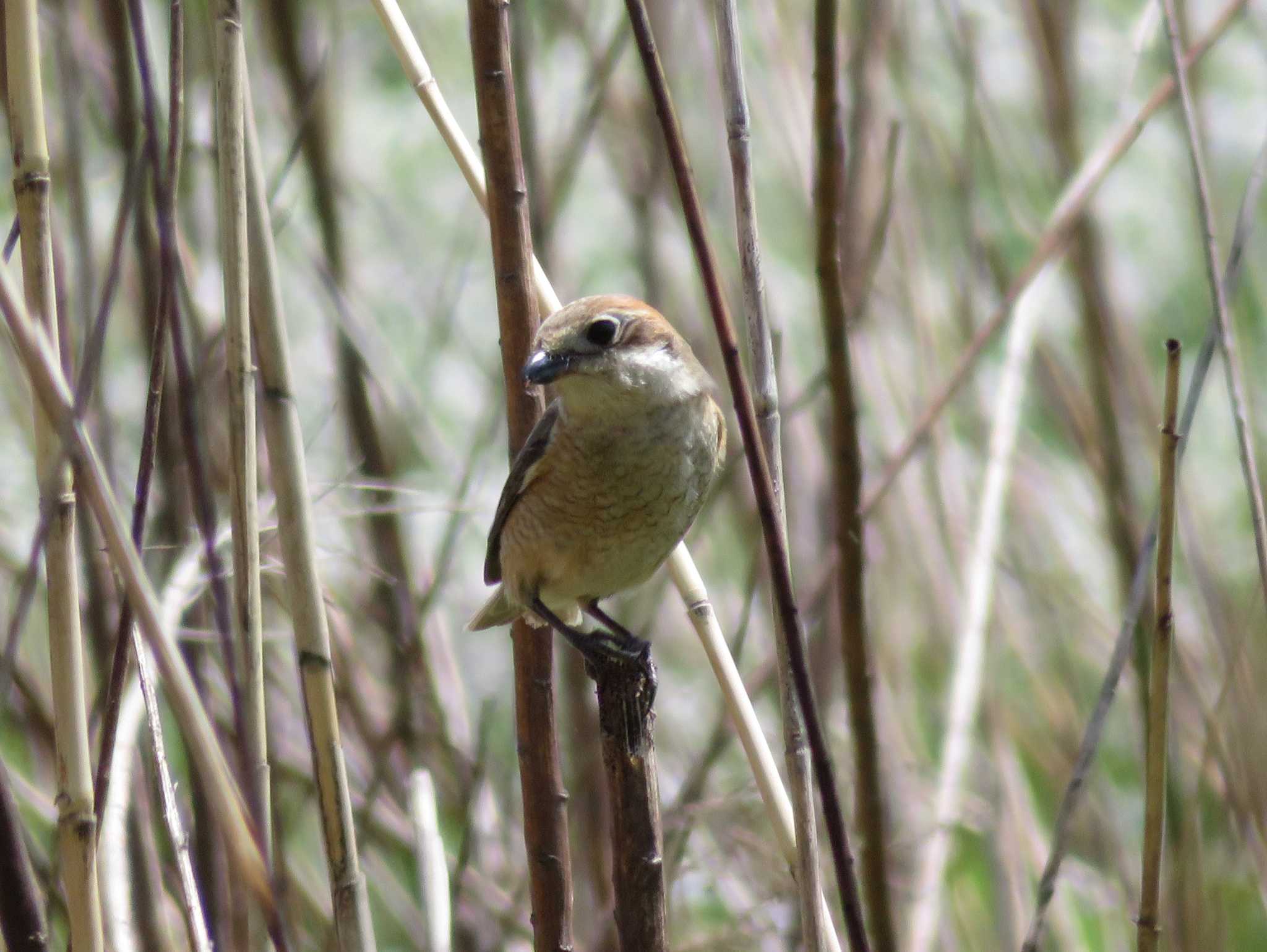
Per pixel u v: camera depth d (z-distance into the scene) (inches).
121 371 382.3
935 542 389.4
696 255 188.7
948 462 383.6
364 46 505.0
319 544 333.7
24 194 206.8
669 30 398.9
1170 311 501.0
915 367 404.5
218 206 219.6
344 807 223.5
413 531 418.3
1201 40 320.2
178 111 216.7
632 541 312.3
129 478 361.1
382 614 378.3
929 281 412.5
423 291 474.9
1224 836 354.9
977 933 384.2
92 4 373.4
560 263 428.8
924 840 337.7
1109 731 443.8
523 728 268.2
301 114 386.9
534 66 397.1
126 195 215.6
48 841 343.9
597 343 293.3
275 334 226.4
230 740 301.0
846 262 352.8
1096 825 396.5
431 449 412.2
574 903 361.4
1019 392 331.6
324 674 223.8
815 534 378.3
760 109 413.4
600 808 364.8
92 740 289.7
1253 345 477.7
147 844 289.9
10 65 206.2
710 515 392.8
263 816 217.2
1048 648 412.2
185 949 313.7
